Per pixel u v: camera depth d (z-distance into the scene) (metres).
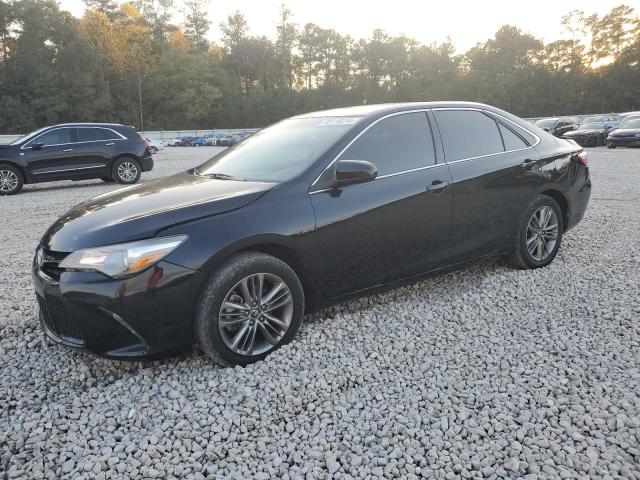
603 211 7.66
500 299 4.15
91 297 2.86
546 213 4.82
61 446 2.52
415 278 4.00
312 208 3.39
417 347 3.41
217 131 65.19
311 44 105.19
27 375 3.26
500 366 3.12
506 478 2.20
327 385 2.95
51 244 3.16
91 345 2.96
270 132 4.43
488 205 4.31
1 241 6.99
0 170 11.75
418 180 3.88
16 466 2.38
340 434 2.54
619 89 72.50
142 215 3.09
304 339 3.44
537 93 77.38
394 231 3.76
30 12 76.38
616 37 86.88
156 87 83.62
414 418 2.63
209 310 3.01
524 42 95.25
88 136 12.84
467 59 99.00
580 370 3.01
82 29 78.88
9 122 68.12
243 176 3.75
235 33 106.94
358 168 3.34
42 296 3.11
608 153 19.95
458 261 4.24
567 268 4.84
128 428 2.64
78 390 3.06
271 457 2.38
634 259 5.07
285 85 97.38
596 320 3.71
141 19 90.94
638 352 3.22
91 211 3.38
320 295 3.54
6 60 73.25
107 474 2.29
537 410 2.64
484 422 2.57
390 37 103.62
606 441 2.40
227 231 3.07
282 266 3.26
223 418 2.65
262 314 3.23
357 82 100.25
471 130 4.41
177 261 2.93
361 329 3.67
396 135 3.95
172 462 2.36
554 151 4.89
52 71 71.75
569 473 2.20
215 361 3.11
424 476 2.22
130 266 2.85
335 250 3.50
